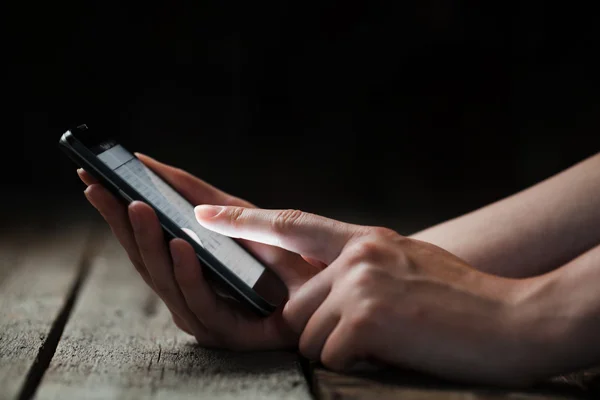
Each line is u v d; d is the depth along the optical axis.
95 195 0.59
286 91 2.52
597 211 0.63
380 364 0.56
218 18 2.54
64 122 2.42
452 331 0.53
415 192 1.86
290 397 0.54
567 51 2.39
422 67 2.51
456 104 2.48
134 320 0.74
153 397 0.53
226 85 2.52
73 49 2.45
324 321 0.56
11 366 0.59
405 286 0.55
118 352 0.63
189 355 0.62
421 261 0.56
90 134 0.61
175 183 0.66
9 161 2.19
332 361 0.56
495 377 0.54
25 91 2.42
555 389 0.55
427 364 0.54
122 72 2.48
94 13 2.45
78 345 0.65
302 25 2.55
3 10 2.40
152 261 0.59
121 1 2.46
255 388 0.55
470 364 0.53
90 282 0.90
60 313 0.75
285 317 0.59
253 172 2.10
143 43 2.49
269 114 2.52
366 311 0.54
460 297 0.54
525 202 0.66
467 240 0.65
